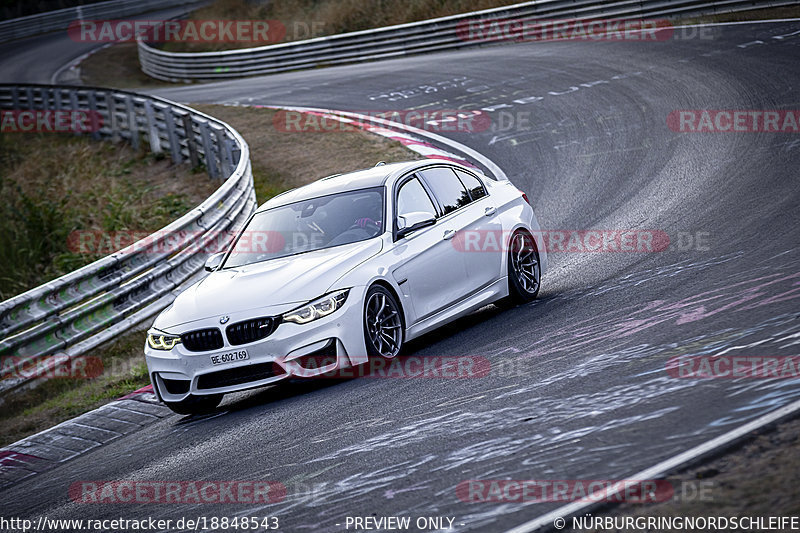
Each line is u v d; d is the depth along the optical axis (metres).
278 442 12.95
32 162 54.56
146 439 15.90
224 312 16.03
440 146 40.84
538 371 13.30
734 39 48.72
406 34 70.31
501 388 12.84
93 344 22.45
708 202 24.80
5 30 133.50
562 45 59.22
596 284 19.67
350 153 42.34
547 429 10.46
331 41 74.38
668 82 43.00
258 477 11.42
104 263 23.36
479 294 18.67
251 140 48.88
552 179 33.38
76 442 16.72
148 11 141.75
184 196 41.53
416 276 17.22
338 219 17.89
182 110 45.94
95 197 44.47
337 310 15.67
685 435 9.17
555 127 40.38
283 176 41.12
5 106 63.00
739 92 38.25
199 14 106.75
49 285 21.56
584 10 61.09
